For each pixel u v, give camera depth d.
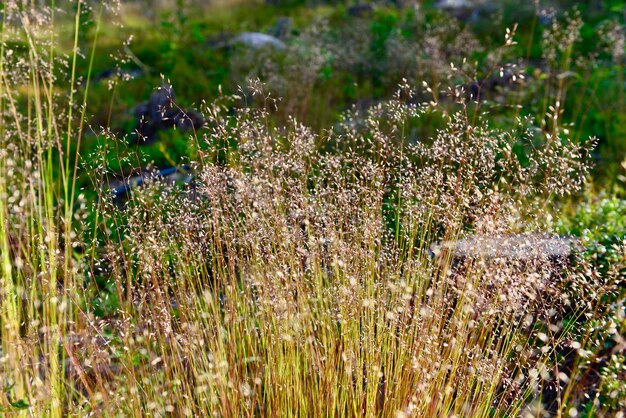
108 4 4.62
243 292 3.20
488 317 3.10
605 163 6.36
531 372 2.95
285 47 10.34
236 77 8.92
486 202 3.35
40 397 2.77
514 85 7.80
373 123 3.55
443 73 8.00
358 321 2.99
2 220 3.26
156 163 6.14
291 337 2.95
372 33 10.09
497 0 12.64
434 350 2.92
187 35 11.44
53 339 2.98
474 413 2.97
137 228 3.35
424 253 3.40
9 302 3.04
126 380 3.11
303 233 3.30
